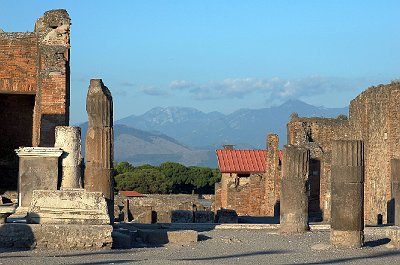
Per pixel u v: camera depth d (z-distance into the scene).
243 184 91.88
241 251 36.44
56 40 49.41
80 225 35.34
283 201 47.12
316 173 77.25
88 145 39.50
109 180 39.50
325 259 33.56
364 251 36.75
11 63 50.50
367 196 66.94
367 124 67.50
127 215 74.00
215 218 69.25
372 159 65.88
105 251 34.53
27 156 41.88
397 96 61.50
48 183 41.75
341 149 38.38
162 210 76.56
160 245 38.88
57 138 42.03
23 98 55.62
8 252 33.22
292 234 45.91
